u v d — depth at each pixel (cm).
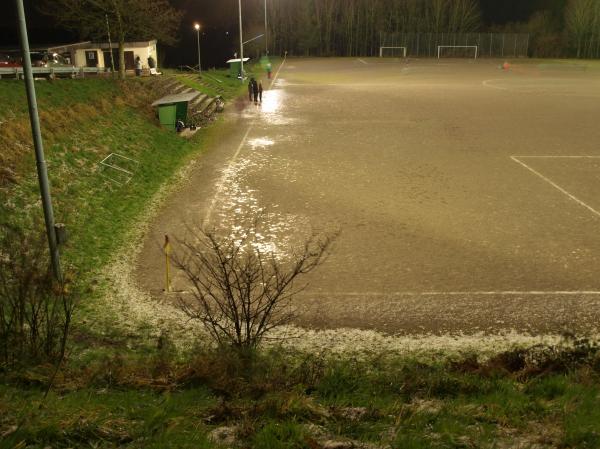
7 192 1644
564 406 681
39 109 2255
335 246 1586
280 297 1292
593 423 610
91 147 2253
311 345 1096
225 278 1041
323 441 547
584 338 1087
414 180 2242
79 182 1934
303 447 529
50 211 1280
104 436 543
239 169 2419
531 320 1198
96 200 1869
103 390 743
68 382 775
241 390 759
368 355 1055
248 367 838
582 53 8862
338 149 2764
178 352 1048
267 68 6247
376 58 8875
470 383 816
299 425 570
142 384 785
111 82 3167
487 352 1071
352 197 2031
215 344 1080
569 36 8912
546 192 2083
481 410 671
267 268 1451
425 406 677
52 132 2142
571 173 2345
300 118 3578
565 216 1823
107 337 1099
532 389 785
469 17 9412
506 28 9300
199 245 1606
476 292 1320
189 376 812
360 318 1210
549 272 1417
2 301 858
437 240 1627
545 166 2456
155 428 560
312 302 1278
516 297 1295
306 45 9238
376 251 1552
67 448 515
